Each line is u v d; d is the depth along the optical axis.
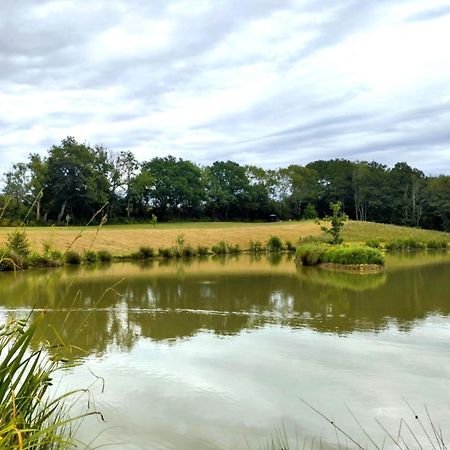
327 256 28.59
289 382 7.02
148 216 86.12
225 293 16.31
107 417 5.76
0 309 12.73
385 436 5.29
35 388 3.28
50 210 68.50
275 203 103.06
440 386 6.82
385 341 9.41
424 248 51.72
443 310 12.84
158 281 19.98
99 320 11.48
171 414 5.88
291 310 12.98
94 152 74.25
